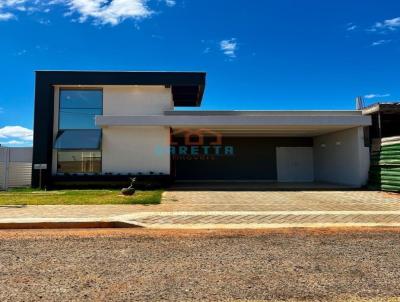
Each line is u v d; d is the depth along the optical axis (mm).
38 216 8258
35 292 3648
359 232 6828
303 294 3615
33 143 17922
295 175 23422
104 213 8766
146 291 3689
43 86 18297
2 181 18250
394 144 15062
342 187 17219
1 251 5371
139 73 18594
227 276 4191
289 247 5633
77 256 5086
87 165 17969
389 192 14891
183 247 5641
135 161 17875
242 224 7645
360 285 3881
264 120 17094
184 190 15961
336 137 20078
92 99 18797
